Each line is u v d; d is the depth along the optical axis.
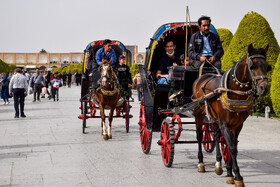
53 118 12.62
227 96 4.52
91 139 8.45
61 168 5.79
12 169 5.73
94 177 5.27
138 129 10.07
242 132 9.16
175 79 5.97
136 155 6.75
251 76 4.15
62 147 7.48
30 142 8.05
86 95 9.48
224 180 5.09
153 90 6.95
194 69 5.96
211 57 5.96
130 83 9.71
